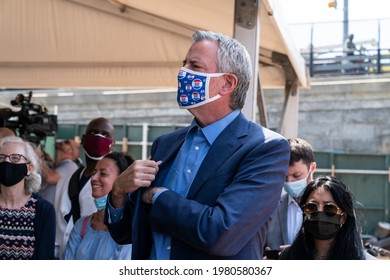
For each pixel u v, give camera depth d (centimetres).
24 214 324
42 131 638
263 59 599
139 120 1304
